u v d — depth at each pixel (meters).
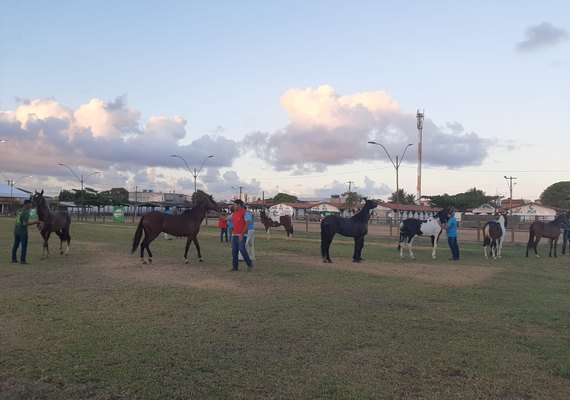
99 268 13.70
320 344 6.36
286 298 9.49
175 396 4.61
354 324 7.45
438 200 90.44
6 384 4.84
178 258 16.67
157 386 4.83
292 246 23.03
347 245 24.53
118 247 20.86
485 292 10.79
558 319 8.09
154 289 10.26
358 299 9.58
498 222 19.38
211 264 15.01
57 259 15.80
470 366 5.63
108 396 4.59
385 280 12.30
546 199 118.19
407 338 6.74
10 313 7.82
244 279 11.99
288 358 5.78
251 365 5.50
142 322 7.34
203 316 7.81
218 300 9.16
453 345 6.44
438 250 22.70
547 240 33.22
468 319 8.03
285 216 28.94
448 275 13.66
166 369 5.31
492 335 7.01
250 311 8.23
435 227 18.20
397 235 35.69
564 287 11.77
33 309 8.13
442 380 5.18
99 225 46.84
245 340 6.48
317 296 9.78
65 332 6.70
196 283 11.25
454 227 18.12
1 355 5.70
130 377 5.05
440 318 8.05
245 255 13.70
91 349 5.94
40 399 4.52
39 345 6.09
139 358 5.64
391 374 5.32
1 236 26.48
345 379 5.13
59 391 4.69
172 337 6.54
